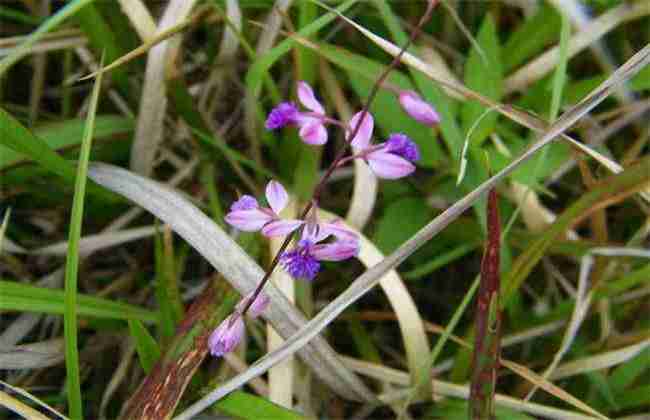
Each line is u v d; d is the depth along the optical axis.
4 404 0.19
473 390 0.19
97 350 0.22
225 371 0.22
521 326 0.23
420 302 0.24
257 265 0.20
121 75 0.23
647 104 0.24
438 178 0.23
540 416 0.22
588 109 0.19
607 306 0.22
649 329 0.22
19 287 0.20
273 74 0.25
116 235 0.23
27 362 0.21
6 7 0.25
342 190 0.25
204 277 0.24
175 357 0.20
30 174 0.22
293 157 0.23
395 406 0.21
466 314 0.24
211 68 0.24
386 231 0.23
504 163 0.22
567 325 0.22
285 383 0.21
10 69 0.25
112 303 0.21
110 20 0.23
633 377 0.22
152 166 0.23
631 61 0.19
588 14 0.24
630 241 0.22
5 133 0.20
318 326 0.19
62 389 0.22
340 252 0.19
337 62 0.22
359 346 0.23
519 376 0.23
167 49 0.22
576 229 0.25
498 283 0.19
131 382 0.23
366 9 0.24
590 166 0.24
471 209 0.23
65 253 0.23
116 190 0.21
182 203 0.21
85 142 0.19
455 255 0.23
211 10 0.23
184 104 0.23
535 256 0.21
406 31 0.25
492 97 0.22
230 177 0.24
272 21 0.22
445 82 0.21
